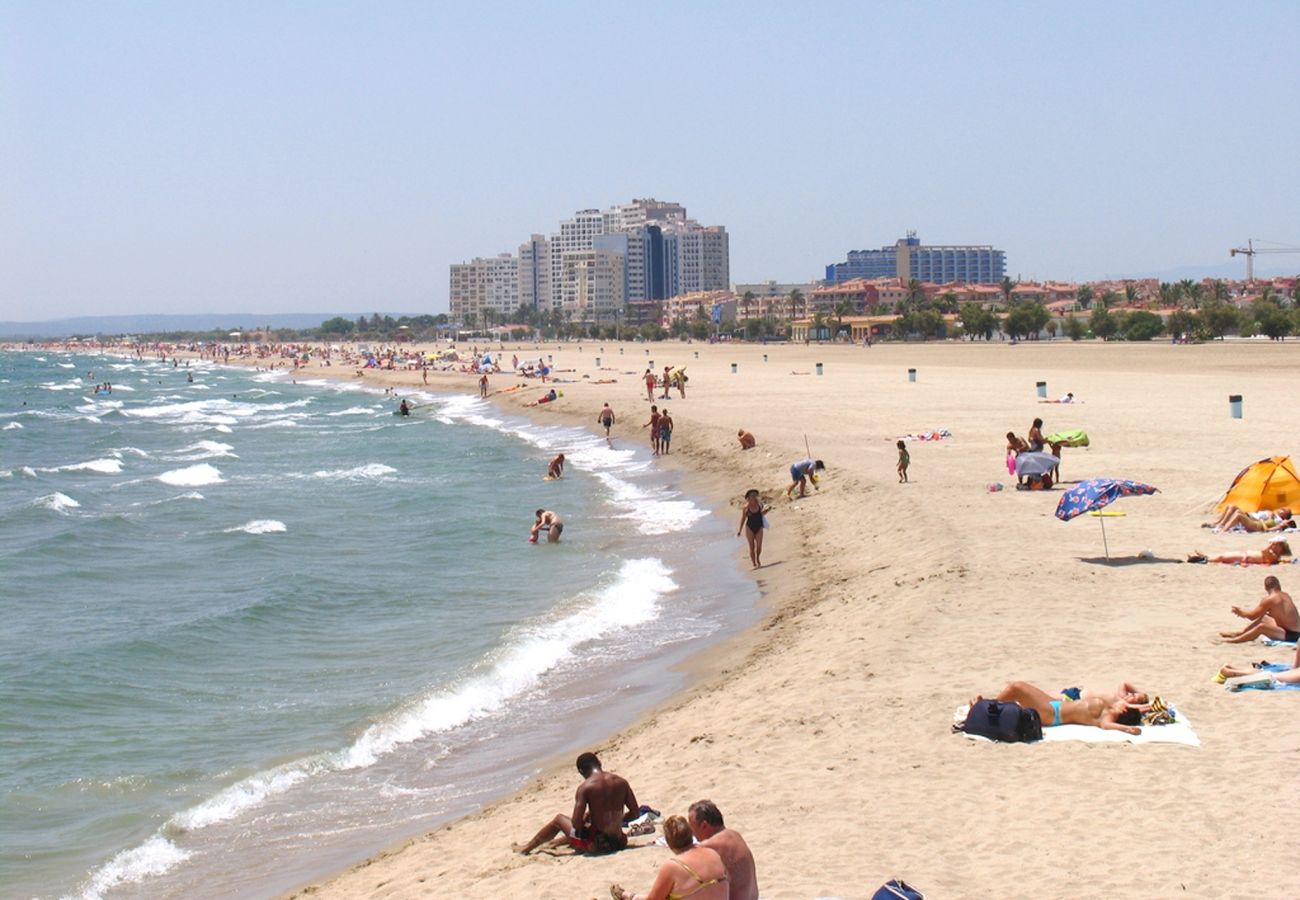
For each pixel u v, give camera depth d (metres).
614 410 71.88
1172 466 34.88
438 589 29.05
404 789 16.67
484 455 59.66
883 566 24.97
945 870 10.68
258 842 15.22
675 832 9.91
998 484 32.31
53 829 16.08
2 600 30.70
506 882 11.75
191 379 161.38
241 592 30.36
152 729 19.86
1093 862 10.59
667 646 22.50
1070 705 13.98
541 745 17.69
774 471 40.94
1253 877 10.10
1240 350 125.00
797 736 14.69
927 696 15.53
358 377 154.38
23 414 104.62
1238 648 16.67
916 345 181.50
